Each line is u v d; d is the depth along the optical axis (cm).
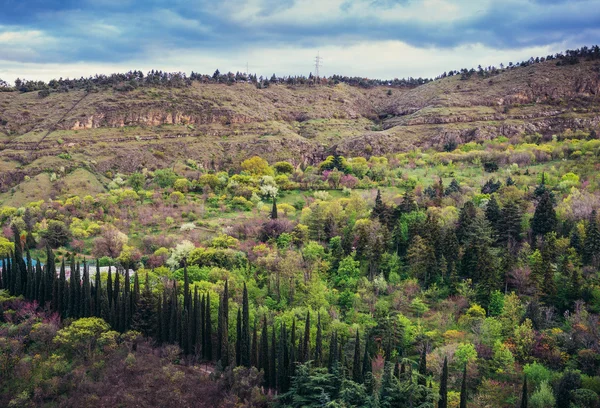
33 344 12606
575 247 15350
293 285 15050
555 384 10612
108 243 19175
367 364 10806
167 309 13038
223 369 11662
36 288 14850
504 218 16638
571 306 13700
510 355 11375
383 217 18588
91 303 13762
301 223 19912
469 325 13000
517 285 14475
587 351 11325
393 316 12962
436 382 11119
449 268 15600
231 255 17138
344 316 14012
